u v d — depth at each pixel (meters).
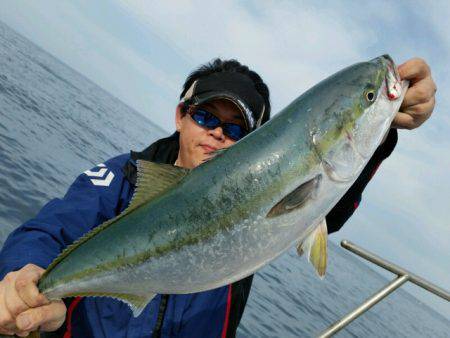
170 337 0.89
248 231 0.73
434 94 0.83
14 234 0.80
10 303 0.64
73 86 22.94
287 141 0.76
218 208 0.73
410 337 7.00
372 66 0.82
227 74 0.96
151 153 1.01
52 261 0.71
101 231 0.74
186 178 0.76
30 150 4.62
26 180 3.55
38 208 3.12
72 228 0.85
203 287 0.74
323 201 0.77
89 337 0.86
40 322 0.65
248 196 0.73
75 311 0.87
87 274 0.71
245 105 0.92
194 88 0.97
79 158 5.74
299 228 0.75
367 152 0.80
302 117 0.77
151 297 0.75
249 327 3.19
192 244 0.73
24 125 5.65
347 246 1.00
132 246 0.73
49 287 0.68
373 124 0.80
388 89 0.81
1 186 3.12
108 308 0.87
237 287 0.98
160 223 0.73
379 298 0.96
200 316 0.92
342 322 0.95
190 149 0.96
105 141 9.39
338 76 0.81
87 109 14.77
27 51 27.47
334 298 6.82
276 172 0.74
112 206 0.92
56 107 9.86
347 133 0.78
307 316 4.52
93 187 0.93
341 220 1.04
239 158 0.75
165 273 0.73
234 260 0.73
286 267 7.77
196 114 0.95
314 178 0.75
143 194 0.76
